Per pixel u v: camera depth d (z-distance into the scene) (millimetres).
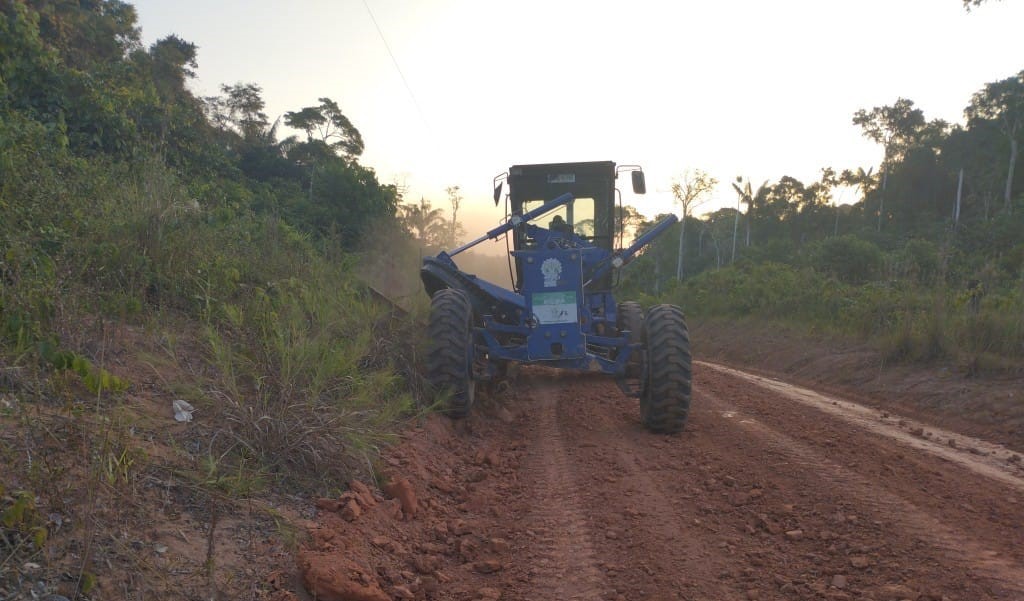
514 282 7770
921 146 65938
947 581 2951
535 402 7559
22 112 8453
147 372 3793
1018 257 15648
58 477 2318
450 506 4020
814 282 18953
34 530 2055
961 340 9250
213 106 51688
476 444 5555
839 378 10148
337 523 3164
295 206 17734
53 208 4832
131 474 2639
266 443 3506
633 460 5066
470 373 5992
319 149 43906
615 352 6926
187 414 3512
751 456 5188
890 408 8086
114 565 2209
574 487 4418
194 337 4547
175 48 42281
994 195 56688
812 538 3506
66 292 3814
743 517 3838
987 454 5531
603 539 3514
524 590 2930
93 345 3715
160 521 2594
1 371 2918
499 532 3617
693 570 3125
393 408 4676
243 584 2439
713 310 22156
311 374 4297
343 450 3803
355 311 5910
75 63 18656
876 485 4422
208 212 6531
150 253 5121
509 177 8297
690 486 4418
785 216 73125
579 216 8297
